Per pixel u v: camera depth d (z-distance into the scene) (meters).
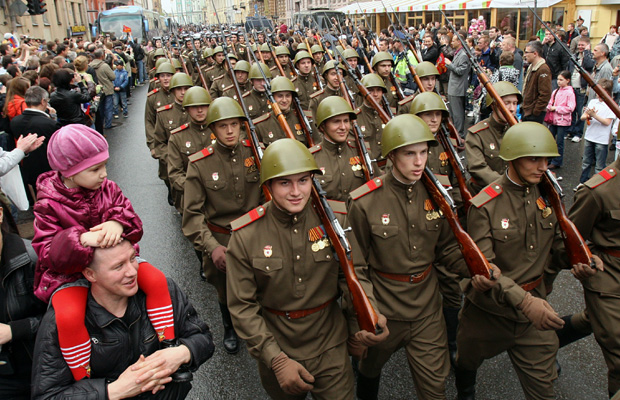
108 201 2.38
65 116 8.11
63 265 2.00
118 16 30.23
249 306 2.87
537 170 3.15
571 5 16.75
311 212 2.99
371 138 6.05
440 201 3.28
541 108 8.30
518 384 3.92
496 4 15.29
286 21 42.62
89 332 2.11
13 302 2.34
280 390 2.99
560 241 3.52
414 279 3.31
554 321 2.84
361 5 24.28
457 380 3.67
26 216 7.46
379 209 3.33
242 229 2.92
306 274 2.92
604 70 9.58
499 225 3.28
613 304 3.34
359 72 8.08
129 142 12.49
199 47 17.64
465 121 12.30
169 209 8.05
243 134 6.01
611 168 3.46
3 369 2.32
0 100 7.54
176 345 2.30
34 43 14.55
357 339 2.83
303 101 9.66
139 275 2.27
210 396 3.92
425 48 12.62
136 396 2.20
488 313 3.29
